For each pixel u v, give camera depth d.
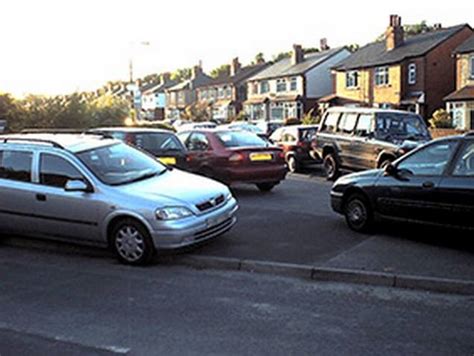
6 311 5.47
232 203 8.01
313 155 16.83
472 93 35.41
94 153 7.94
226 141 12.73
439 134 31.88
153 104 90.38
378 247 7.46
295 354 4.33
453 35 41.59
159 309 5.43
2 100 28.55
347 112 15.64
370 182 8.18
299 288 6.07
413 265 6.55
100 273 6.80
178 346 4.54
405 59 42.47
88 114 29.44
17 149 8.16
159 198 7.10
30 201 7.80
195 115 68.88
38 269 7.04
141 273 6.78
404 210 7.70
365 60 46.69
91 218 7.34
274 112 59.44
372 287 6.08
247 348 4.46
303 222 9.29
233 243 7.85
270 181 12.89
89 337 4.78
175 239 6.91
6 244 8.46
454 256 6.92
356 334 4.70
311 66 54.91
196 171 12.67
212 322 5.05
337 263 6.72
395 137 14.12
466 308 5.33
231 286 6.18
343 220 9.41
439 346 4.42
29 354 4.46
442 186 7.20
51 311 5.45
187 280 6.44
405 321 4.99
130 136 11.77
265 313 5.27
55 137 8.58
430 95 41.19
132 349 4.51
